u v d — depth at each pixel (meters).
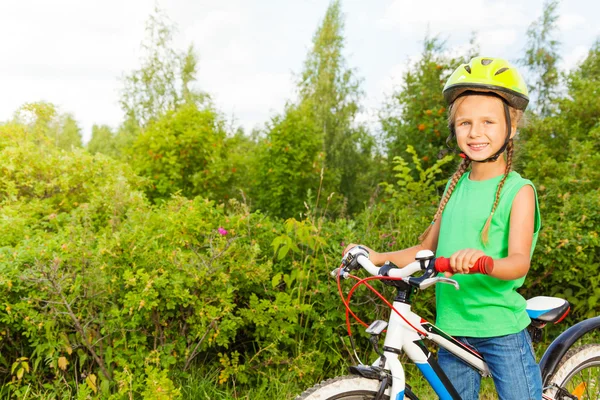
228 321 3.13
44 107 6.06
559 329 4.32
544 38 13.12
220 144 9.58
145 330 3.14
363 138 13.33
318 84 16.73
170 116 9.52
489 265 1.59
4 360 3.11
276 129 9.87
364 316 3.70
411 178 5.10
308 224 3.77
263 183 10.07
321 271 3.71
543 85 12.92
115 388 3.02
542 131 7.96
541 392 1.96
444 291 2.00
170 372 3.15
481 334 1.92
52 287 2.92
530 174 6.61
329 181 10.59
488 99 1.94
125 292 3.14
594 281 4.21
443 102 8.52
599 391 2.52
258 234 3.80
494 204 1.92
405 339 1.83
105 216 4.38
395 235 4.18
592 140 7.06
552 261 4.22
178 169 8.67
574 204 4.52
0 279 2.97
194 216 3.34
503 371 1.91
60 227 4.19
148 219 3.62
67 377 3.16
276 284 3.37
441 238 2.05
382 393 1.77
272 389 3.25
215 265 3.17
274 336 3.32
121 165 5.59
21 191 5.08
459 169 2.11
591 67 10.14
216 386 3.29
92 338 3.06
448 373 2.04
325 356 3.51
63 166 5.10
